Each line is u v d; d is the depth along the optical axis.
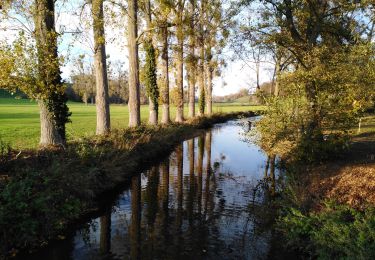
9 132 22.52
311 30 16.38
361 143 17.52
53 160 10.95
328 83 12.27
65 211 9.53
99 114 17.25
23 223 8.09
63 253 7.96
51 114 12.53
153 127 22.64
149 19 23.36
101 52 16.92
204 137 29.41
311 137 12.92
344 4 14.80
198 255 7.84
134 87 20.72
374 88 10.33
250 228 9.43
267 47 16.62
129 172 14.55
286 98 14.92
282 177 13.66
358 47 10.69
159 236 8.91
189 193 12.73
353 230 6.86
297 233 8.29
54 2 12.70
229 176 15.49
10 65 10.43
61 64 11.83
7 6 11.31
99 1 15.11
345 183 9.95
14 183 8.58
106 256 7.79
